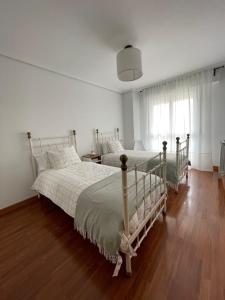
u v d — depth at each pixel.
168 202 2.38
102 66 2.87
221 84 3.34
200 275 1.23
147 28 1.90
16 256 1.52
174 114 3.98
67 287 1.19
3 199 2.37
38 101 2.75
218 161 3.59
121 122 4.83
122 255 1.44
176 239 1.62
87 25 1.78
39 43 2.08
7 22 1.65
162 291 1.13
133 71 2.33
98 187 1.69
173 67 3.17
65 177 2.14
